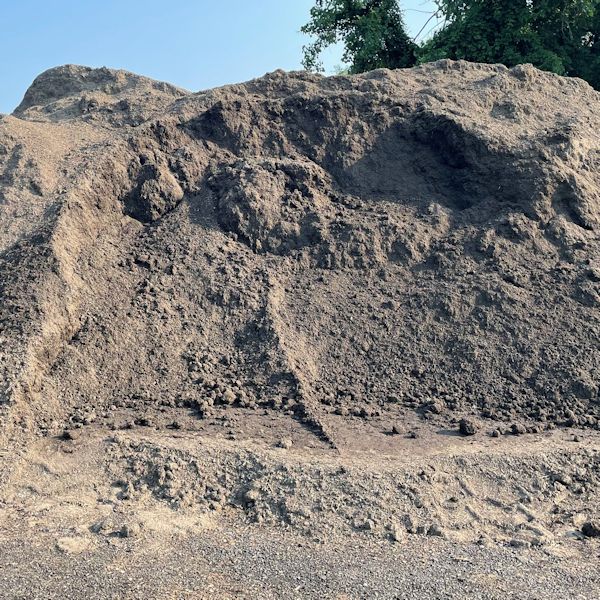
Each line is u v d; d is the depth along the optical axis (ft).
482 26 60.23
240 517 20.03
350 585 15.98
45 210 34.19
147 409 26.17
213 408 26.43
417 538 18.71
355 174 38.11
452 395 28.07
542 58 57.57
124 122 45.19
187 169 37.24
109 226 34.27
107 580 16.11
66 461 22.44
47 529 18.76
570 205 36.22
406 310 31.48
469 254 33.81
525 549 18.16
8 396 24.21
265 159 37.58
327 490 20.59
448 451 23.32
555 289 32.09
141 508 20.20
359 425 25.58
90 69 57.47
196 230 34.45
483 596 15.57
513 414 27.09
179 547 17.90
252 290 31.81
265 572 16.57
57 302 28.45
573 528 19.60
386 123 39.70
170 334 29.45
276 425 25.20
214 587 15.89
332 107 39.70
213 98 41.45
